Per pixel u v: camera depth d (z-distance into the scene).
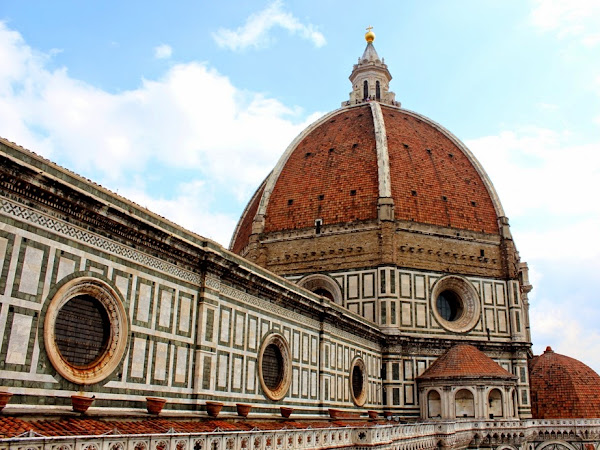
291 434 30.86
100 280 29.36
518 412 76.75
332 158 92.31
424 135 97.94
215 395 37.56
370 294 79.06
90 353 29.14
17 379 24.52
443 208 86.62
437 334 79.31
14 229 25.17
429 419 72.94
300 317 52.03
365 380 67.62
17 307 24.91
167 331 33.97
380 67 120.12
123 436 20.80
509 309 84.75
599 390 84.31
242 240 98.75
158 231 33.12
